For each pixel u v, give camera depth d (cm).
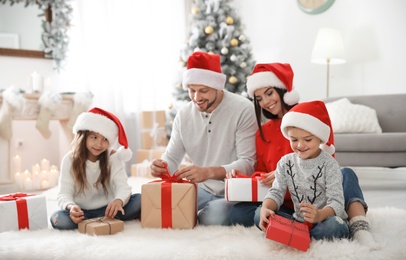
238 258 124
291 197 152
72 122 357
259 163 185
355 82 425
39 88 346
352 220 143
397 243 132
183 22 470
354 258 121
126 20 430
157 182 171
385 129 369
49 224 188
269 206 147
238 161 180
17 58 390
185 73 186
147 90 443
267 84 175
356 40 422
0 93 321
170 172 196
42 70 402
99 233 150
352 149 298
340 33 410
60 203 167
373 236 142
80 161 172
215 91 186
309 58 448
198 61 185
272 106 177
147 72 443
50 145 410
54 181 350
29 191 334
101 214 175
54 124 411
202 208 185
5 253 130
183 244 136
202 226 167
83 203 177
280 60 465
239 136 186
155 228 163
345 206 150
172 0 461
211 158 193
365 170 292
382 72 410
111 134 172
